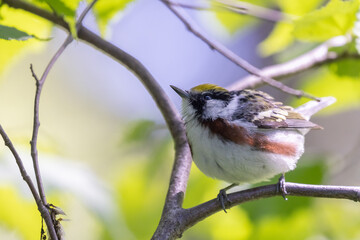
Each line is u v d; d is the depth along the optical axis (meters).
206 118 9.52
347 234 11.95
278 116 9.70
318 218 11.99
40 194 6.48
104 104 20.72
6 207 9.49
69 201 9.70
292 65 12.34
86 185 9.49
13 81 18.72
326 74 12.87
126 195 11.84
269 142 9.30
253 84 11.90
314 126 10.18
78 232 13.91
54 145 10.30
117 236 9.29
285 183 8.06
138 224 11.74
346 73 11.77
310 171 10.84
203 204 8.32
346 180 14.94
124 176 12.05
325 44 12.68
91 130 20.36
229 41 13.23
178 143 10.00
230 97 9.86
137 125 11.77
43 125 19.89
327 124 19.91
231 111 9.52
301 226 11.75
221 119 9.40
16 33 7.40
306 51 13.15
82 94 20.66
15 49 9.68
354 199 7.60
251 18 12.91
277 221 11.59
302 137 10.33
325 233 11.98
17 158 6.45
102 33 9.69
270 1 12.86
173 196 8.65
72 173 9.55
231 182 9.76
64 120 20.28
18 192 8.70
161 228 8.02
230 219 12.32
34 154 6.54
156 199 12.09
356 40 10.34
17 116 18.95
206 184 11.74
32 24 9.53
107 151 17.91
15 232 9.61
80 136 20.20
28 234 9.65
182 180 9.11
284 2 12.23
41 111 19.98
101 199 9.46
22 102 19.08
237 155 9.21
